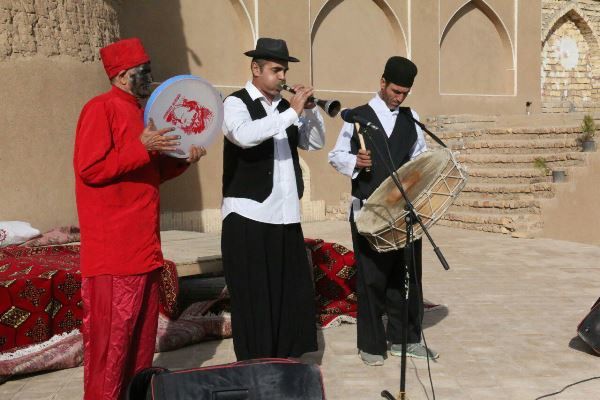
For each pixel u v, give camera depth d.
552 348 5.16
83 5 7.95
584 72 18.12
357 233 4.70
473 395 4.25
